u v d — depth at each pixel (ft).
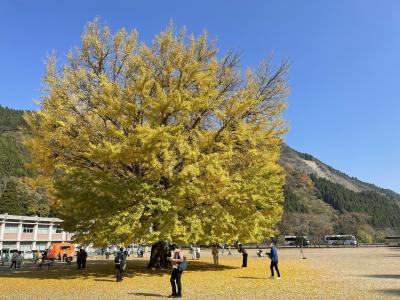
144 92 60.23
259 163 70.69
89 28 67.05
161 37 68.80
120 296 40.29
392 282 51.88
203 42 72.13
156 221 58.23
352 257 124.26
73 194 58.13
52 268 84.84
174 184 59.36
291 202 442.91
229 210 63.98
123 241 56.59
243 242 67.87
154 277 59.26
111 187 56.59
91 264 95.71
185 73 67.31
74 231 61.11
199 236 60.08
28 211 255.70
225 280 55.52
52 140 63.26
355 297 38.52
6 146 371.97
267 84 74.69
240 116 69.10
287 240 276.62
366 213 498.69
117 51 67.41
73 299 38.29
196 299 38.27
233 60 75.31
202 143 62.59
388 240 323.37
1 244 190.80
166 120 63.36
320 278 57.98
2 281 54.85
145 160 56.08
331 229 362.74
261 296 39.96
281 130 70.90
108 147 54.24
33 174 349.41
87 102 63.98
